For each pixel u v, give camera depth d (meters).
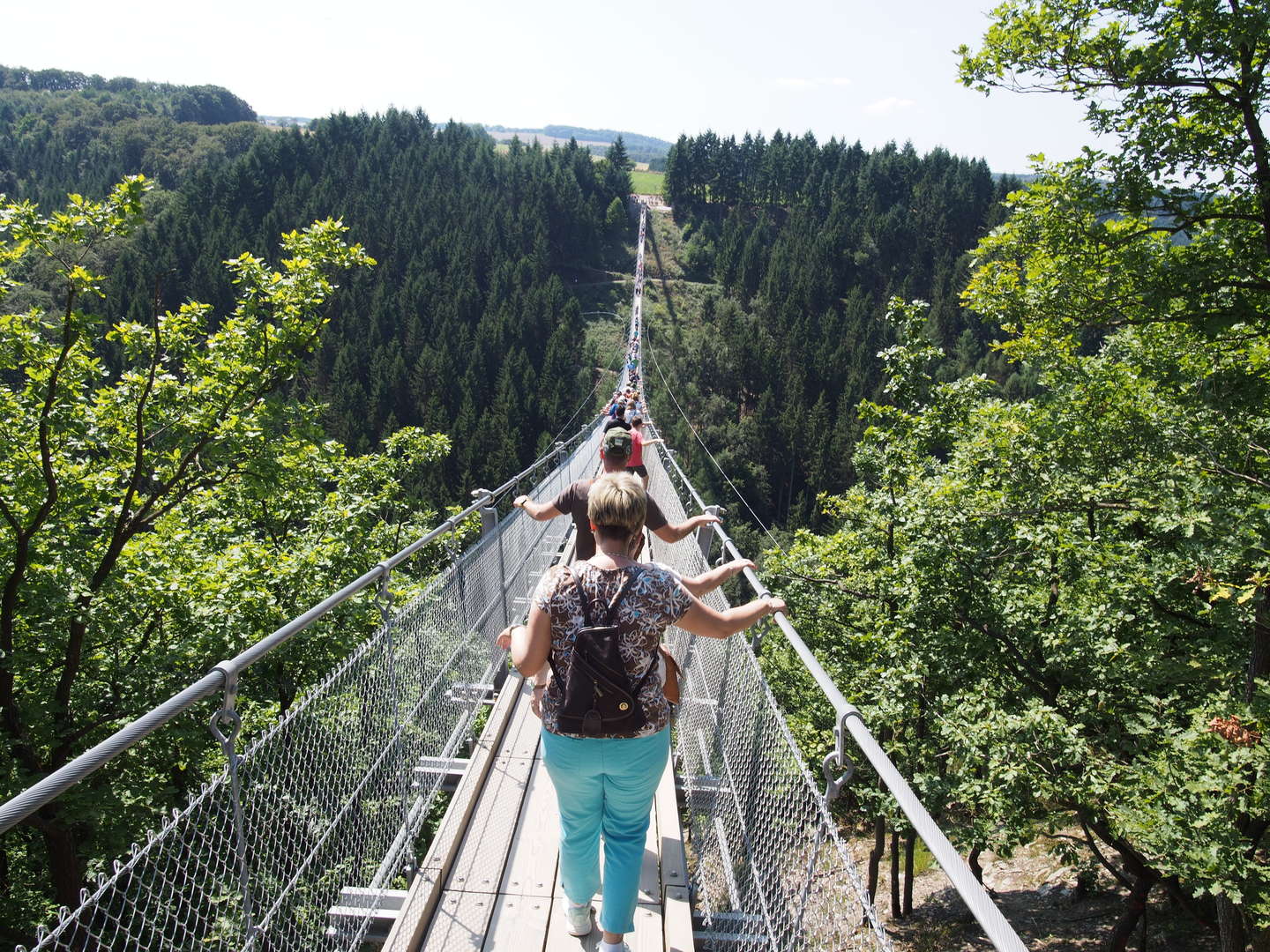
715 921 2.80
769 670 15.46
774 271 110.94
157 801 8.30
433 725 3.48
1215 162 7.30
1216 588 6.87
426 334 87.38
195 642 8.87
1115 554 7.80
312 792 2.29
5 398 8.92
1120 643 8.05
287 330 10.34
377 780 2.79
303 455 13.12
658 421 83.00
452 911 2.64
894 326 12.33
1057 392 9.91
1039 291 8.38
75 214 8.40
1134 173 7.47
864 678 10.70
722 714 3.15
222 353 10.27
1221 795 6.47
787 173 156.38
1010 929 1.09
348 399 69.44
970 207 121.00
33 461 9.12
